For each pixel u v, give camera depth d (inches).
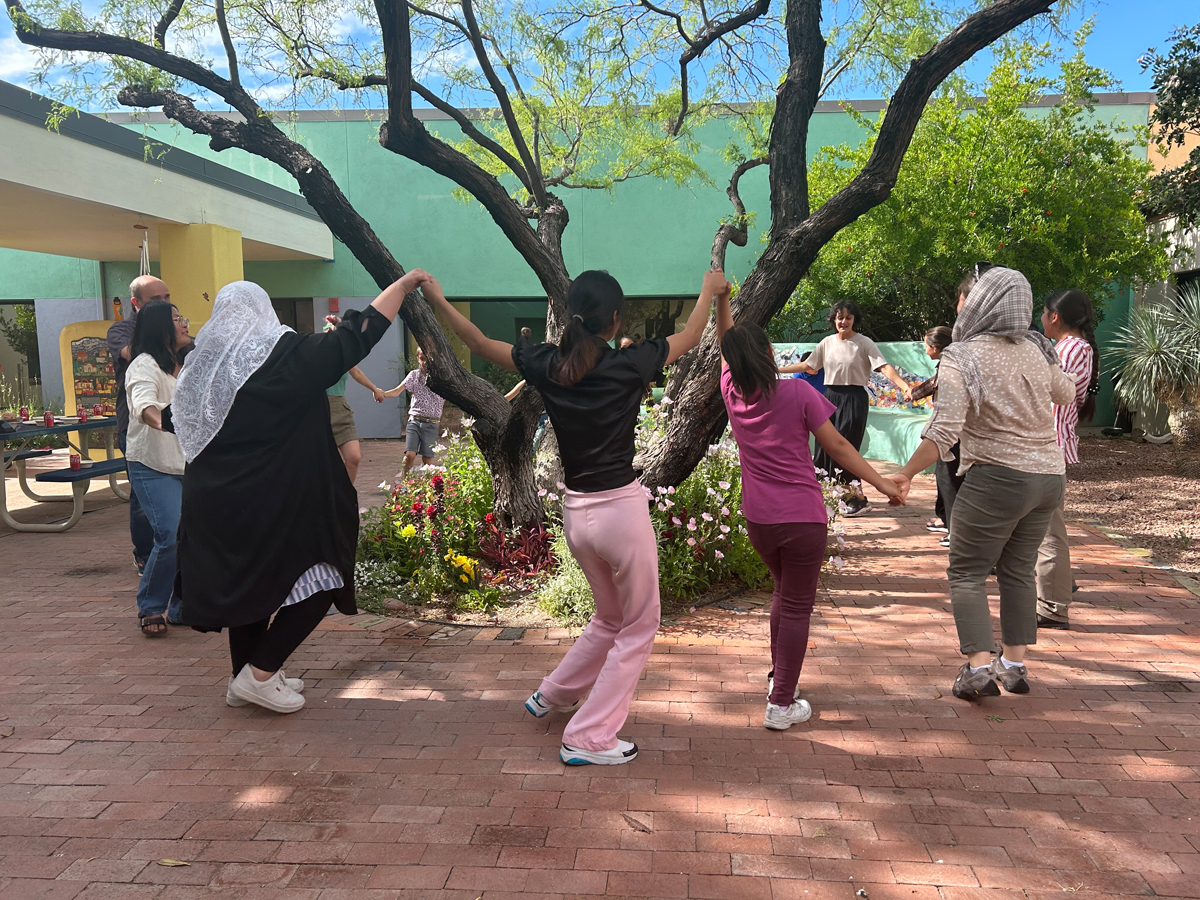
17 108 303.4
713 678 140.6
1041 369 124.5
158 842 94.5
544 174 309.7
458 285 561.3
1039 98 482.0
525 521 205.3
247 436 115.0
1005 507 125.2
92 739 120.6
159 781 108.2
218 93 198.8
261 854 92.0
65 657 154.6
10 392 564.4
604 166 493.7
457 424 557.6
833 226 170.6
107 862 90.9
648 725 123.0
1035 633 133.1
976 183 381.1
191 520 116.2
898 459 386.3
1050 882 86.1
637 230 553.0
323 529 121.8
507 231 208.4
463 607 179.5
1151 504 286.7
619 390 106.6
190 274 418.3
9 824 98.6
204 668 148.8
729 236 267.0
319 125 549.6
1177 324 420.5
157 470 164.2
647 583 110.4
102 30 203.9
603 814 99.3
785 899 83.8
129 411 169.8
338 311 570.3
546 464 222.8
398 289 121.4
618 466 107.5
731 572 195.8
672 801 102.1
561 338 107.2
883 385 405.7
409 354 565.9
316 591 123.1
